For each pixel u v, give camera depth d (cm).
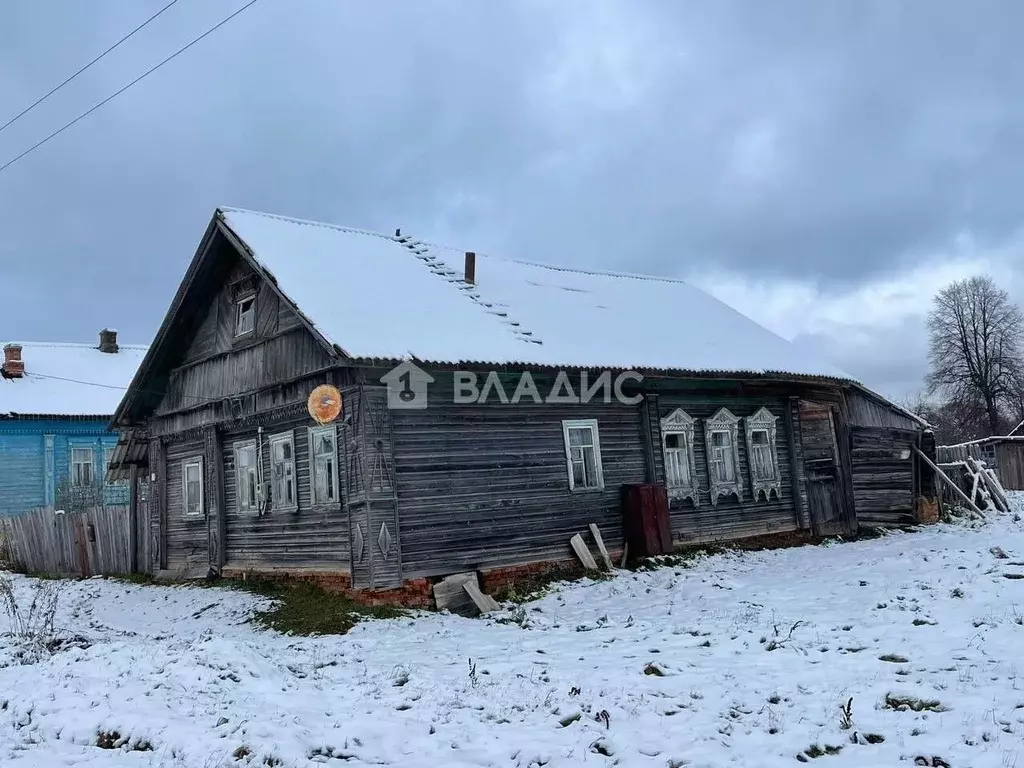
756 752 638
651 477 1789
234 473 1777
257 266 1516
